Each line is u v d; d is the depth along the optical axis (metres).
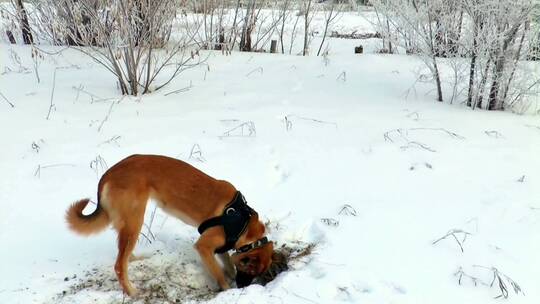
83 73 5.00
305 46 6.34
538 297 2.32
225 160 3.38
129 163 2.42
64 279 2.35
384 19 6.01
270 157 3.45
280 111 4.18
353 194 3.08
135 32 4.37
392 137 3.76
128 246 2.30
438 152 3.56
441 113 4.25
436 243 2.65
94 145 3.51
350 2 7.04
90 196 2.97
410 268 2.48
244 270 2.50
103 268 2.43
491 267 2.48
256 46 6.43
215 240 2.43
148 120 3.93
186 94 4.52
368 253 2.57
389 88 4.86
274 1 7.24
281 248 2.66
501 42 4.11
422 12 4.30
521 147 3.64
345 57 5.87
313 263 2.50
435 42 4.45
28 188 3.03
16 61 5.23
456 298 2.30
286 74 5.19
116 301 2.24
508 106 4.42
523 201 3.00
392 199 3.03
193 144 3.57
